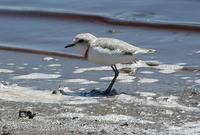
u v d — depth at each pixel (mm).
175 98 12367
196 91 12797
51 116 11070
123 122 10750
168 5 19891
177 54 15781
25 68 14883
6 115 11047
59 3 20500
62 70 14711
